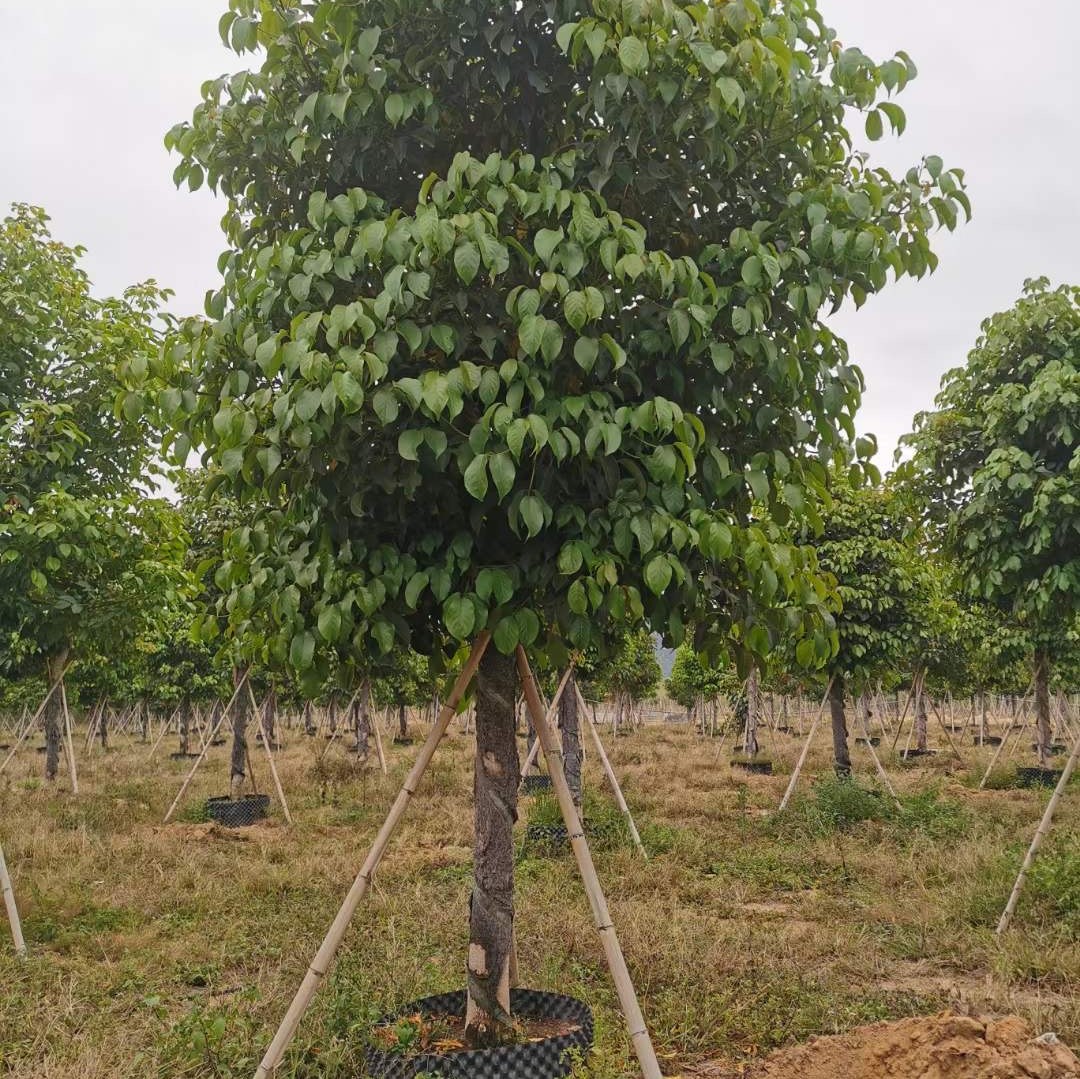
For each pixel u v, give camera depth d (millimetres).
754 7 3480
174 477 10070
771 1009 5137
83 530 8117
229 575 4262
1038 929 6602
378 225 3365
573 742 11836
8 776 21781
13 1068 4613
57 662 12148
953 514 9086
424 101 3707
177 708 29594
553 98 4082
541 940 6352
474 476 3219
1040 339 9312
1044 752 16875
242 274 4137
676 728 44188
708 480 3781
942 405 10008
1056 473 8414
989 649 16625
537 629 3570
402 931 6742
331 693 29219
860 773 18594
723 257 3730
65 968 6387
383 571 3729
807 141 4070
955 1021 3896
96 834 11227
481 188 3492
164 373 4078
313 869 9383
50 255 9180
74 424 8344
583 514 3578
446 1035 4195
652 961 5930
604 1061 4012
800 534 13195
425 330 3455
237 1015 5078
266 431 3766
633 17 3367
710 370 3863
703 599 4035
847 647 12773
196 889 8508
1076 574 8094
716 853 10078
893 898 8016
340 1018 4727
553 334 3291
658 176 3770
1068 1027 4746
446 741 30359
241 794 14844
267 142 3982
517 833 11633
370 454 3689
